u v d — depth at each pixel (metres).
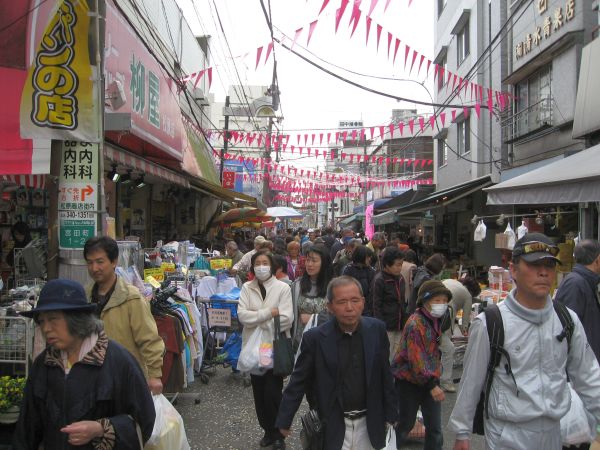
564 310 2.62
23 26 5.10
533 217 11.16
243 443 4.81
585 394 2.62
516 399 2.51
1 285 5.99
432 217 18.95
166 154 9.85
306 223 89.12
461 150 18.27
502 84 13.62
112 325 3.31
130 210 12.80
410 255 8.23
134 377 2.40
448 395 6.22
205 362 7.08
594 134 9.30
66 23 4.28
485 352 2.59
